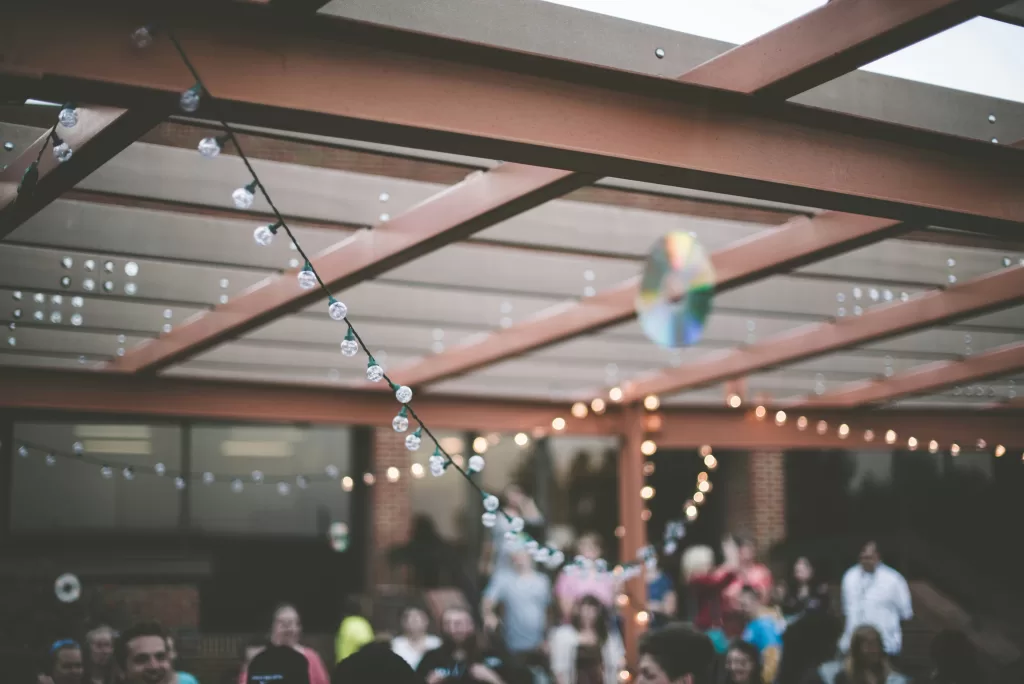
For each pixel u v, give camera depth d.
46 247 5.09
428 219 4.72
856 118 3.58
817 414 9.20
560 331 6.64
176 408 7.33
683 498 13.16
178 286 5.90
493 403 8.44
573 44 3.37
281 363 7.46
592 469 12.66
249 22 2.91
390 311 6.43
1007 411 9.38
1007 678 8.94
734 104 3.45
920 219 3.96
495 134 3.17
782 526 12.89
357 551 11.29
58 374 6.97
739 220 5.94
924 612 11.27
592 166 3.40
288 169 4.85
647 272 4.39
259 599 10.87
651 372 8.40
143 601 9.14
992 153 3.88
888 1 2.99
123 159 4.62
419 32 3.00
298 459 11.23
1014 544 12.41
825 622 5.76
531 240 5.25
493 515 3.17
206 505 10.79
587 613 7.24
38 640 7.53
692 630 3.06
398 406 8.12
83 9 2.73
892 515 12.95
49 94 2.77
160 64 2.80
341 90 2.99
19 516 9.95
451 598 11.02
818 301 6.68
